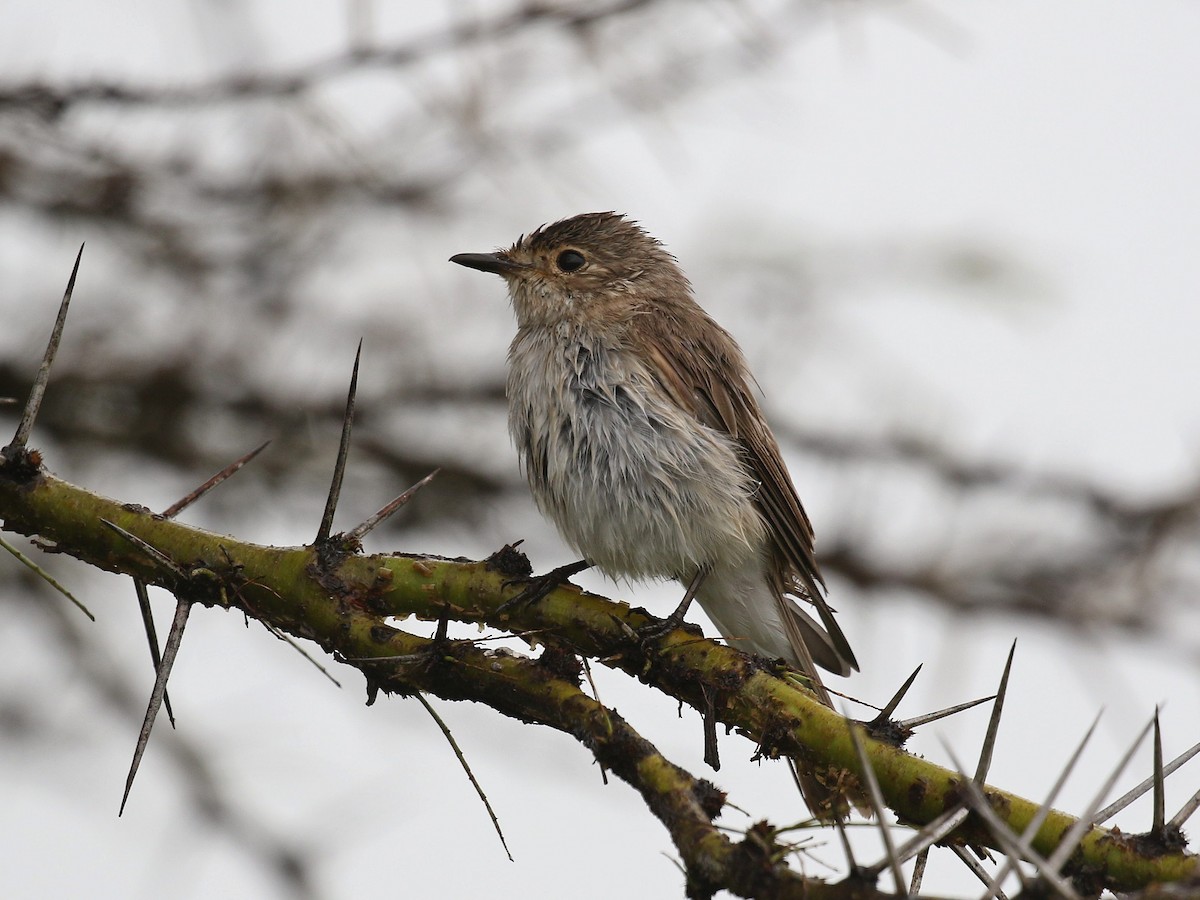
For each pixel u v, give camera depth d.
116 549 6.74
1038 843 5.78
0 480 6.79
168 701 6.47
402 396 12.09
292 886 10.84
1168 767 5.71
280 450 11.94
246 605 6.67
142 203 11.29
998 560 11.59
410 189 11.89
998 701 5.18
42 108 10.37
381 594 6.79
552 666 6.27
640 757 5.85
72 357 11.30
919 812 6.04
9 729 11.00
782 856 5.13
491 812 6.04
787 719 6.44
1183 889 4.63
